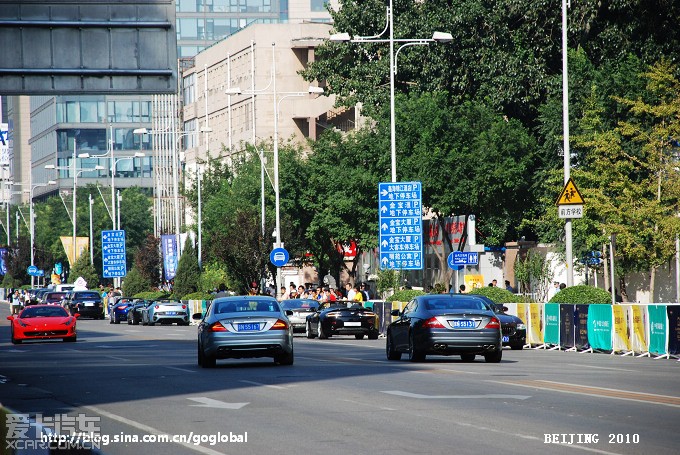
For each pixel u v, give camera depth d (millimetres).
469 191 100500
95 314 134875
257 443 20266
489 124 101812
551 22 95562
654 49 92250
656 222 79562
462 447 19328
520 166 99312
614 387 31094
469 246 81375
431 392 29641
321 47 118750
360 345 61562
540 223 93000
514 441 20000
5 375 39344
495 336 43062
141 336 79125
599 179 83125
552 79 97312
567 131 63062
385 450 19109
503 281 98938
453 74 105812
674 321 46750
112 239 154000
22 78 37750
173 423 23516
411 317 44281
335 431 21766
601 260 91250
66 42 38000
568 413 24391
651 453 18484
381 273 96750
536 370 38719
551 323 58000
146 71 38219
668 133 80750
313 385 32500
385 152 103750
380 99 110750
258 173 125188
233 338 41312
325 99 174875
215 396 29469
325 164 113000
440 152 100062
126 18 38219
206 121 184625
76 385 34312
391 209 78375
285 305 78938
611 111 90938
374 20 112812
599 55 99375
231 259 111562
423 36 105875
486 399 27547
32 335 70875
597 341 53281
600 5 91938
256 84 176000
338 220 110000
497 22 102062
